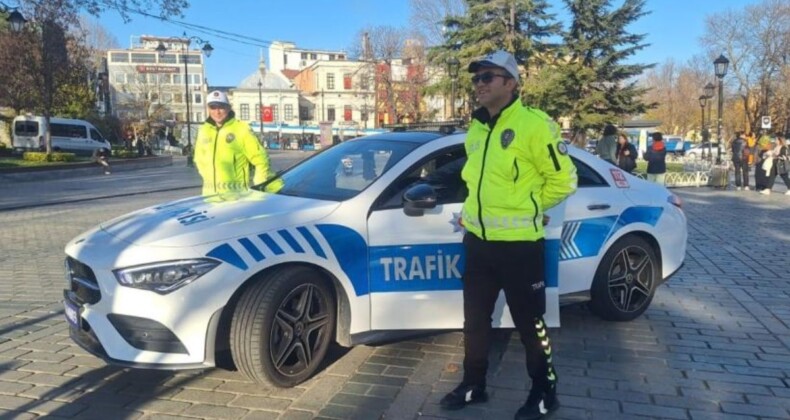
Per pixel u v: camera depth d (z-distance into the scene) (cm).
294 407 361
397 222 405
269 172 609
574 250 471
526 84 2992
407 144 449
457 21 3266
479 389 361
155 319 345
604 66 2952
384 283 402
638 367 423
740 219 1170
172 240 356
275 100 9844
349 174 443
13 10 2389
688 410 360
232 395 377
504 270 329
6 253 834
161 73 7625
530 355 342
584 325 510
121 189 1883
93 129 3806
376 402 368
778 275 689
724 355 445
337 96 9738
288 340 376
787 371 417
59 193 1744
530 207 325
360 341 401
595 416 352
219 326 368
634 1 2939
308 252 374
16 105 3416
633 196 512
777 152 1736
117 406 363
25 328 502
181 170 3102
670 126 7094
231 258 355
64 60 3006
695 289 628
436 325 415
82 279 376
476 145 331
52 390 384
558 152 317
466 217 339
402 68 5262
